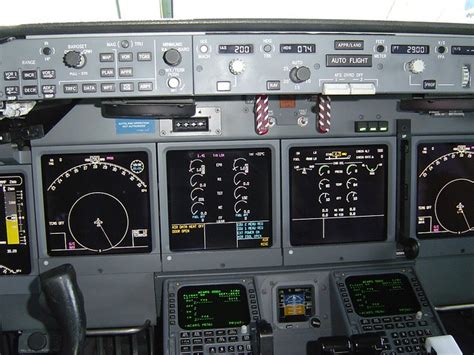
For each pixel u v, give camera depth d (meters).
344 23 0.65
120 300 0.86
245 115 0.84
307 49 0.65
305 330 0.86
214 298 0.84
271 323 0.86
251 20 0.64
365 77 0.67
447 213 0.91
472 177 0.90
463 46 0.68
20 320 0.86
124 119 0.83
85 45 0.63
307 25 0.64
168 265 0.86
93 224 0.85
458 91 0.69
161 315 0.86
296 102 0.85
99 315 0.86
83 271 0.85
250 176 0.87
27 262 0.85
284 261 0.88
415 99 0.84
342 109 0.86
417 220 0.90
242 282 0.86
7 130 0.75
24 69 0.63
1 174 0.83
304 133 0.86
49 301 0.73
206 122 0.84
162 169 0.85
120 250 0.86
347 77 0.66
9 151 0.79
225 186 0.86
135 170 0.85
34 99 0.64
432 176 0.90
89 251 0.86
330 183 0.88
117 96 0.64
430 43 0.67
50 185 0.84
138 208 0.86
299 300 0.87
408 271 0.89
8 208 0.84
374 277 0.88
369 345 0.74
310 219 0.88
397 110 0.87
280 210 0.87
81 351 0.73
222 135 0.84
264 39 0.65
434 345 0.73
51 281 0.72
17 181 0.83
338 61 0.66
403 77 0.67
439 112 0.86
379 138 0.87
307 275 0.88
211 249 0.87
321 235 0.89
